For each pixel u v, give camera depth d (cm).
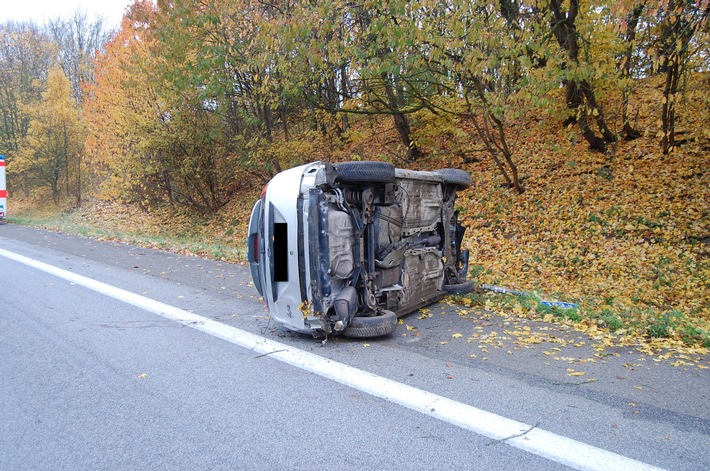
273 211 540
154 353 518
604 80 1107
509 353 507
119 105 1741
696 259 926
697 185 1097
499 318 638
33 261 1109
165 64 1456
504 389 418
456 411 378
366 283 562
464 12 953
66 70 3619
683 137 1259
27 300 753
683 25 839
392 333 577
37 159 2680
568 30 1044
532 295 734
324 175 525
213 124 1694
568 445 327
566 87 1277
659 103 1397
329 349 523
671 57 895
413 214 647
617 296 834
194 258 1153
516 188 1305
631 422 359
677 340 544
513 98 1044
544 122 1457
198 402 401
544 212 1198
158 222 1997
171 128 1672
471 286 762
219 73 1402
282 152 1551
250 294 793
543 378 441
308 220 520
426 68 1179
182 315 666
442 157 1578
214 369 471
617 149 1316
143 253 1227
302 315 530
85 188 2753
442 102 1364
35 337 575
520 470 300
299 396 409
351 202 563
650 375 447
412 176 638
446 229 726
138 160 1767
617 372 454
